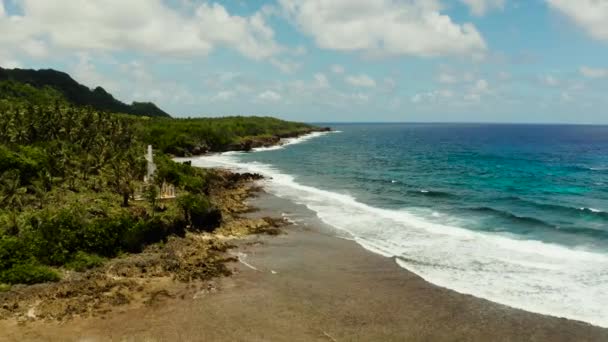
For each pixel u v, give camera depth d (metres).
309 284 24.58
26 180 38.06
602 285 23.47
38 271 23.53
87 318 20.12
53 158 42.47
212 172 60.34
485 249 29.88
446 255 28.80
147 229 29.72
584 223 36.31
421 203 45.53
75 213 28.31
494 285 23.83
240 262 28.16
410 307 21.64
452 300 22.25
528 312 20.83
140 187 38.59
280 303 22.17
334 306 21.86
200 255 28.81
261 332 19.30
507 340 18.67
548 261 27.25
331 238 33.25
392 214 40.56
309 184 59.22
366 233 34.41
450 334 19.19
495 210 41.09
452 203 45.22
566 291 22.88
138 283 24.14
